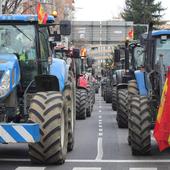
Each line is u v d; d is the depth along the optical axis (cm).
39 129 872
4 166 935
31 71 1041
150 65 1234
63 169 912
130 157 1047
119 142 1291
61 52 1831
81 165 956
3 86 898
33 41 1046
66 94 1100
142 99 1055
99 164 969
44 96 927
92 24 4662
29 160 994
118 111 1648
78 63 2262
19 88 992
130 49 1861
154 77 1124
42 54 1062
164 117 904
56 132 909
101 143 1269
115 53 1789
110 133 1507
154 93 1102
